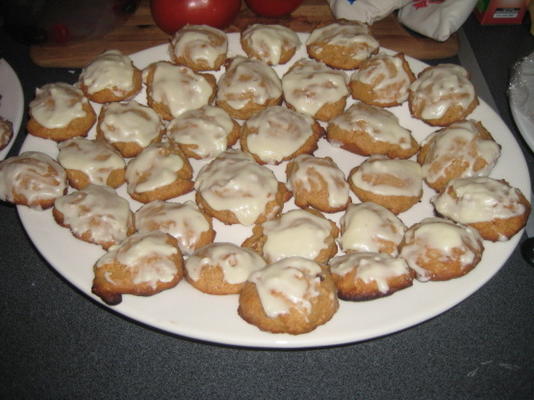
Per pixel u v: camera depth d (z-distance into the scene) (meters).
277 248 0.39
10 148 0.47
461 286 0.37
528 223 0.45
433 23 0.57
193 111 0.48
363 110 0.47
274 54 0.51
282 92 0.50
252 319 0.35
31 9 0.58
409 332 0.40
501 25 0.63
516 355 0.39
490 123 0.47
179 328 0.35
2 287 0.42
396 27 0.60
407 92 0.49
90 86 0.48
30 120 0.46
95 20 0.59
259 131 0.46
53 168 0.42
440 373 0.38
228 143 0.47
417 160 0.47
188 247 0.40
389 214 0.42
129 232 0.41
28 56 0.59
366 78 0.49
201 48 0.50
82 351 0.38
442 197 0.42
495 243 0.40
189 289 0.37
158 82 0.49
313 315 0.35
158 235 0.39
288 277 0.36
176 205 0.42
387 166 0.44
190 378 0.37
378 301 0.36
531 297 0.41
